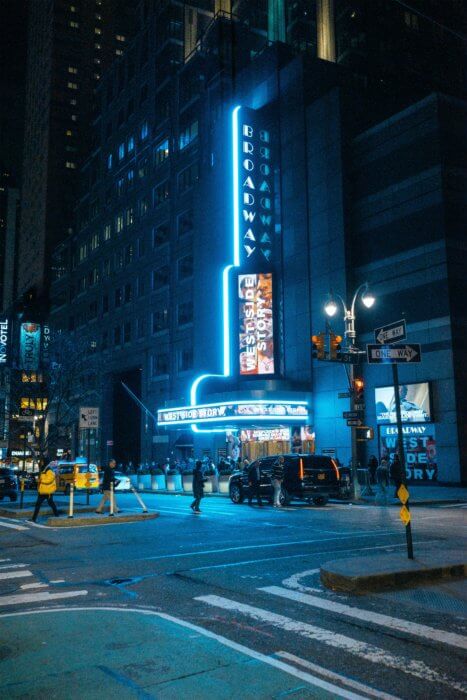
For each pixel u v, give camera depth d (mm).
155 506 24453
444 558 9664
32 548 13203
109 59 119125
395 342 10562
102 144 78250
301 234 42125
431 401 33031
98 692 4887
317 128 42031
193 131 56688
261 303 42750
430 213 34688
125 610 7574
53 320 90188
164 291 59438
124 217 70125
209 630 6656
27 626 6848
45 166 107500
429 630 6539
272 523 17172
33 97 124500
